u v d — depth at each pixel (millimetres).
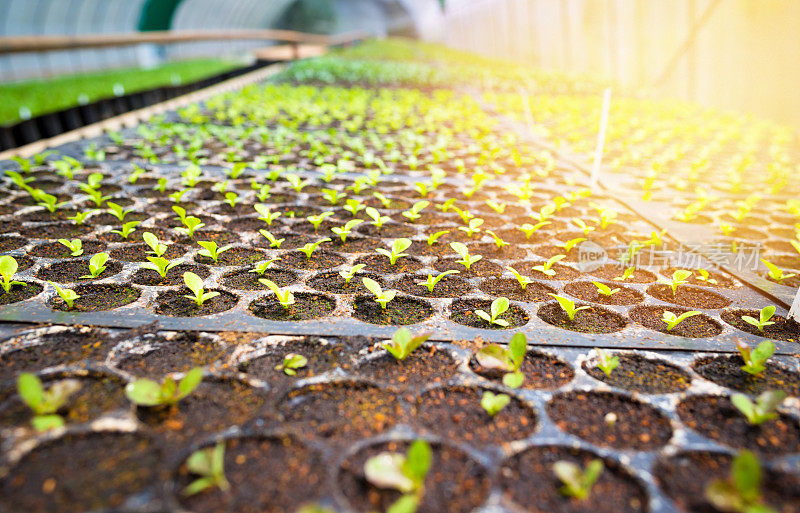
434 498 213
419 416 252
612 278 387
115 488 212
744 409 245
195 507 206
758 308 352
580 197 567
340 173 639
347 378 273
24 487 210
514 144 831
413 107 1196
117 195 531
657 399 266
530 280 378
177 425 240
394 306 341
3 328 300
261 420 245
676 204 554
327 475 221
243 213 492
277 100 1204
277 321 318
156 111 1056
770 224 509
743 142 926
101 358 279
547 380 278
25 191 535
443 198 553
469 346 302
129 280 357
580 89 1660
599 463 212
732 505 201
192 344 294
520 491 217
